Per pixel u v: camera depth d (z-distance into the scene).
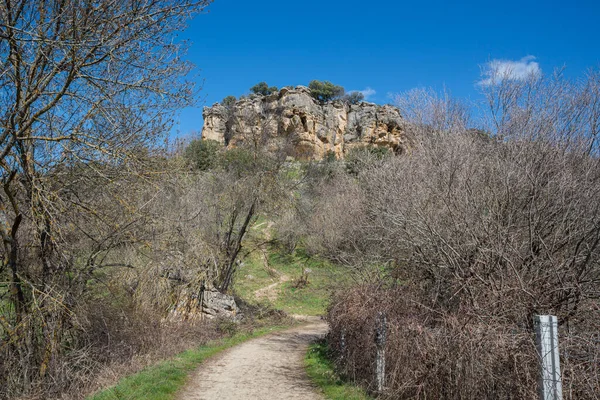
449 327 5.95
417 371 6.10
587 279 5.67
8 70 8.06
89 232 10.09
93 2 8.15
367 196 10.99
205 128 56.88
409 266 8.35
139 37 8.57
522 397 4.70
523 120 7.63
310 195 27.41
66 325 9.85
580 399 4.50
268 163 22.97
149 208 11.58
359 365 8.55
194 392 8.05
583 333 4.83
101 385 8.59
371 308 8.23
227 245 22.67
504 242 5.94
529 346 4.68
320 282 28.52
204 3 8.71
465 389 5.29
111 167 9.20
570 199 6.23
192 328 15.96
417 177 8.71
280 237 33.34
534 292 5.45
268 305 26.45
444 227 7.12
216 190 21.95
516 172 6.73
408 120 12.17
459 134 9.19
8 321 8.80
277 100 65.31
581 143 6.86
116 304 12.38
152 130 9.48
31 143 8.98
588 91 7.25
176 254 14.02
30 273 9.43
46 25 8.30
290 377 9.70
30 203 8.64
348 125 71.00
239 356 12.87
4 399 8.27
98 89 8.70
